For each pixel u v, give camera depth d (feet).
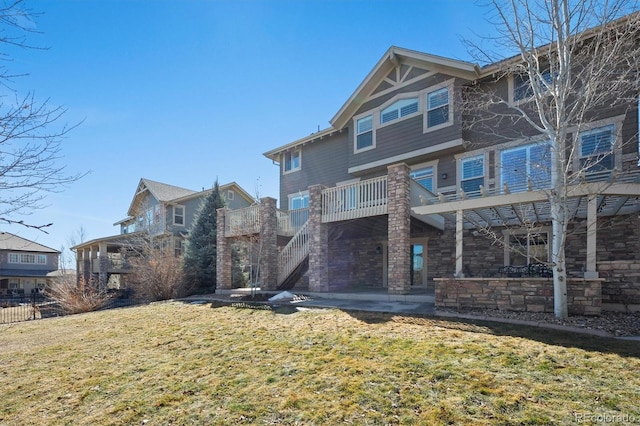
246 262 61.05
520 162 35.91
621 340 16.42
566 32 22.06
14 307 64.13
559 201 22.25
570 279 22.25
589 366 13.55
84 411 13.14
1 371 18.45
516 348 15.80
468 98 39.88
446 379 13.07
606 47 23.52
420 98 43.06
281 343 19.30
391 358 15.53
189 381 15.10
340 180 53.83
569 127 32.83
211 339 21.63
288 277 45.42
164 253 60.49
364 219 39.04
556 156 22.58
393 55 44.52
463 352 15.66
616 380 12.34
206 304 36.88
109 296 58.08
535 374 13.10
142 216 91.09
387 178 34.50
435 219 40.04
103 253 79.77
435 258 42.88
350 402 11.96
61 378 16.84
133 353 20.08
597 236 32.55
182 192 94.17
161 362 18.03
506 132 37.70
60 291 54.80
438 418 10.57
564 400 11.19
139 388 14.83
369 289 44.86
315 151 57.62
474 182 39.63
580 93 22.04
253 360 17.03
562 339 16.87
